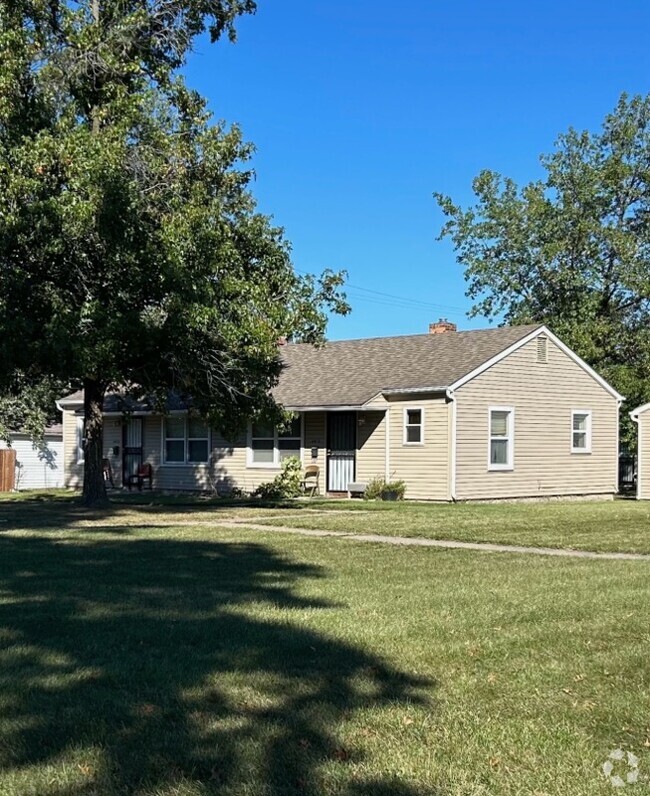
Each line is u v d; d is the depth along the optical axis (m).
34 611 8.16
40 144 16.45
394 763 4.55
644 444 28.39
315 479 26.97
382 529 16.22
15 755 4.59
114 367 17.61
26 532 15.63
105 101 18.86
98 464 22.00
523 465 26.38
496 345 26.34
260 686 5.81
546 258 39.16
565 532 15.82
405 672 6.21
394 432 25.59
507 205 41.62
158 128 18.95
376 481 25.27
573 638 7.27
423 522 17.55
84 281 17.75
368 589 9.52
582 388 28.56
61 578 10.16
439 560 12.00
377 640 7.10
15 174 16.45
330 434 27.17
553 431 27.47
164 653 6.62
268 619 7.88
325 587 9.64
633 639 7.26
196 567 11.14
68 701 5.44
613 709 5.49
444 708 5.45
